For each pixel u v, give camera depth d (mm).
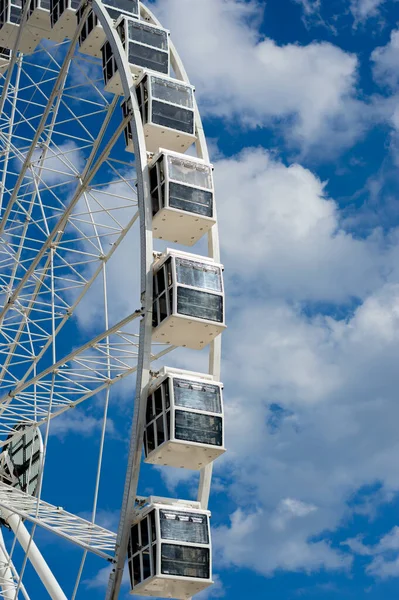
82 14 47906
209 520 39750
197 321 40844
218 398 40688
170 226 43562
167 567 38250
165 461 40469
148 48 47531
